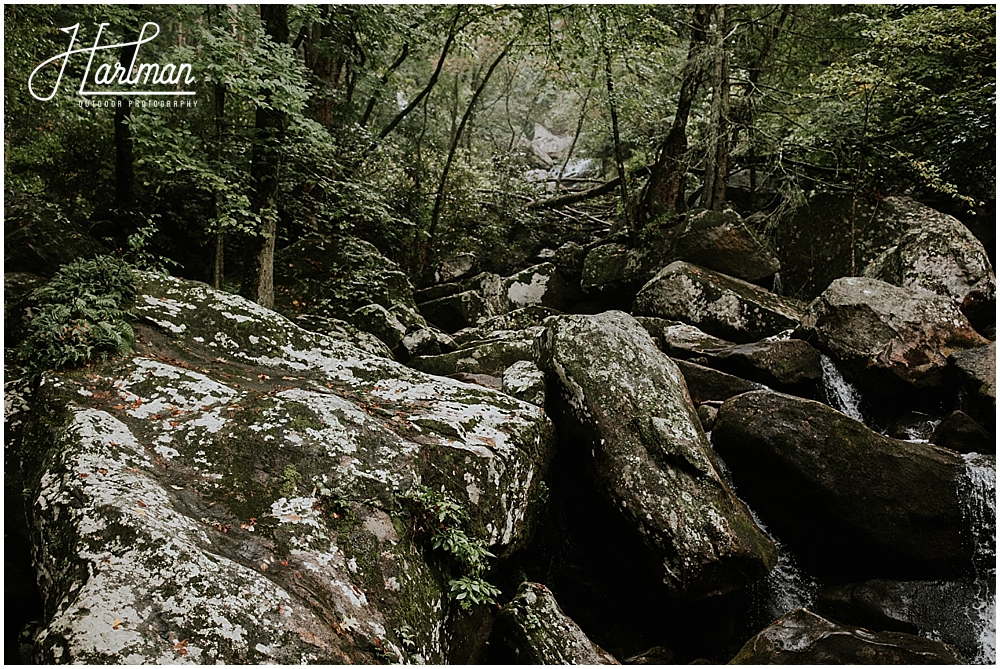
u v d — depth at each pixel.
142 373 5.20
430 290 11.72
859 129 11.09
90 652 3.00
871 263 9.79
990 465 5.77
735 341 9.27
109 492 3.83
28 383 5.16
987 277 8.88
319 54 11.69
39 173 9.35
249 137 8.48
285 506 4.27
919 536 5.54
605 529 5.88
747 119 12.58
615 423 5.93
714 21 11.81
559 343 6.62
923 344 7.29
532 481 5.55
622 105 12.14
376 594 4.01
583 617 5.75
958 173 10.95
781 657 4.45
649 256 11.27
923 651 4.39
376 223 11.48
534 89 21.20
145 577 3.38
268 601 3.48
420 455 4.88
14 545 4.43
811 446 5.82
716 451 6.38
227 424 4.73
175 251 9.24
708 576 5.16
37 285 6.39
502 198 14.12
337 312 9.30
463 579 4.55
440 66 12.12
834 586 5.67
